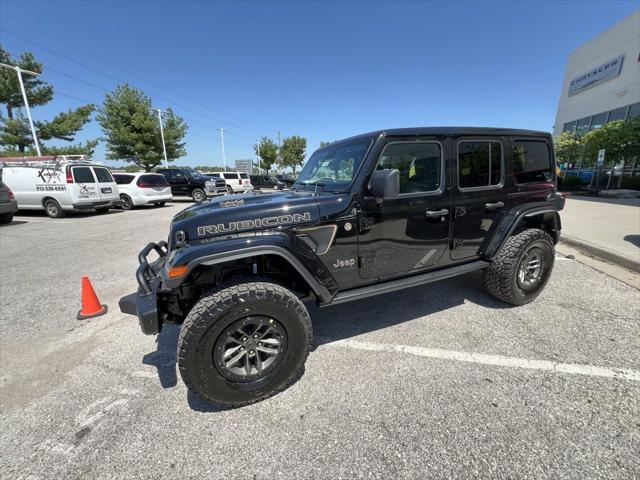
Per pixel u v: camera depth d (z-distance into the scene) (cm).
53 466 169
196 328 187
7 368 259
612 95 1434
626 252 470
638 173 1299
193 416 201
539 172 333
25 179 1082
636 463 155
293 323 210
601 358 241
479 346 264
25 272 501
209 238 214
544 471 153
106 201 1153
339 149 291
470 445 170
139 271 230
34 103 2564
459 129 281
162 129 2655
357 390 218
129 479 160
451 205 281
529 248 309
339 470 159
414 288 392
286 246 214
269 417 198
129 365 260
